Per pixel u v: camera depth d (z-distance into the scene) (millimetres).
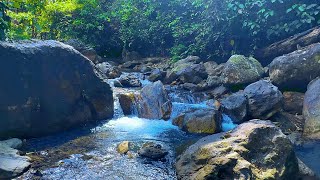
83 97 6344
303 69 7125
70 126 6066
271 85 6938
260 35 9344
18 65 5152
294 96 7188
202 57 10539
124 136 5762
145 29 13664
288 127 6359
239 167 3730
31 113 5398
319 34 8000
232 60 8148
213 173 3803
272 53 8883
